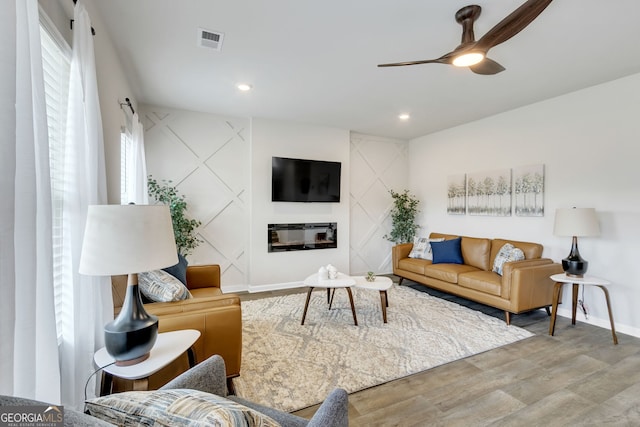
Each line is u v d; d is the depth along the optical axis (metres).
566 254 3.53
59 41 1.45
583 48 2.52
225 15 2.12
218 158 4.46
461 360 2.47
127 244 1.28
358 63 2.81
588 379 2.19
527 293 3.19
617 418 1.79
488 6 2.00
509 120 4.16
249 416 0.68
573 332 3.04
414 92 3.51
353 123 4.84
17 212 0.89
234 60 2.76
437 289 4.31
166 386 1.04
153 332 1.41
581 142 3.40
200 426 0.61
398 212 5.71
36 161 1.02
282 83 3.28
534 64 2.81
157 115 4.13
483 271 3.92
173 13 2.09
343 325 3.19
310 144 4.90
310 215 4.93
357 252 5.56
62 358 1.46
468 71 2.96
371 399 1.97
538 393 2.03
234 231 4.58
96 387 1.55
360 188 5.57
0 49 0.79
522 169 3.98
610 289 3.17
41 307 1.05
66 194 1.49
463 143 4.86
